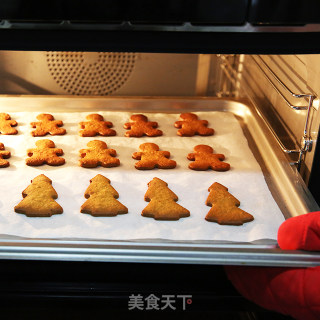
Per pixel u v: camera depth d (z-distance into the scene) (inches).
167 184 40.5
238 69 56.1
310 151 39.5
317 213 32.3
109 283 33.9
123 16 30.5
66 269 34.3
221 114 51.6
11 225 34.9
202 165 42.7
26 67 51.3
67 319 45.7
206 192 39.8
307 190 38.3
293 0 30.0
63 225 35.3
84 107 51.6
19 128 47.6
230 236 34.7
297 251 30.9
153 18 30.7
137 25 31.6
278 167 41.9
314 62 37.7
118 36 32.1
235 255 30.3
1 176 40.6
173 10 30.4
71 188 39.6
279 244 32.9
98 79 52.7
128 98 52.1
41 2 29.9
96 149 44.1
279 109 47.3
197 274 34.5
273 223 36.2
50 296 33.6
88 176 41.3
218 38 32.5
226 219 35.9
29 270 34.3
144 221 36.1
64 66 51.7
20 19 30.5
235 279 33.6
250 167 43.1
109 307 34.0
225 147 46.1
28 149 43.8
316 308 30.5
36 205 36.4
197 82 53.6
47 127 47.3
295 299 31.1
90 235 34.3
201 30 31.8
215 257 30.3
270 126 46.6
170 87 53.6
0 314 45.8
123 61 51.8
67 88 53.0
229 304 33.9
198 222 36.2
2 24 31.3
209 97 53.1
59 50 32.6
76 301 33.7
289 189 39.1
